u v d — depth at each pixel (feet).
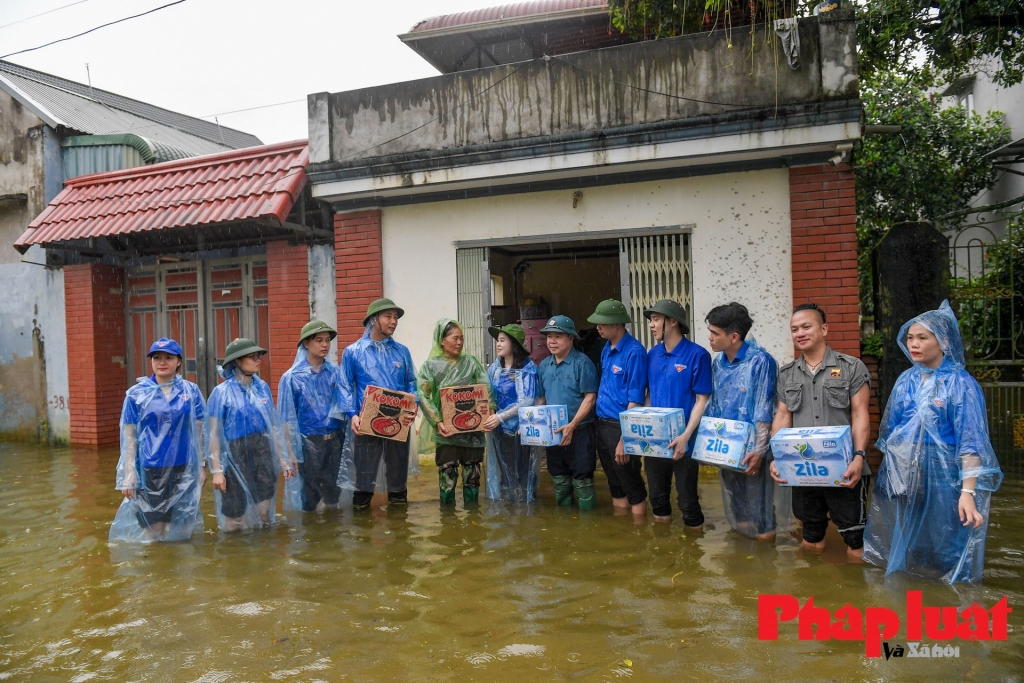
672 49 22.41
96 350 33.76
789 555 15.58
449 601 13.67
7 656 11.99
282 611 13.47
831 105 20.42
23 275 35.47
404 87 25.63
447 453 20.48
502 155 23.94
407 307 27.07
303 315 29.48
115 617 13.46
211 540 18.24
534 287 35.96
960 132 39.09
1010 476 21.89
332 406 20.71
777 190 22.54
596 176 24.36
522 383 20.53
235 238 31.58
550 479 23.70
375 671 11.03
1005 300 26.11
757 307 22.80
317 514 20.43
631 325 24.34
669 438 16.98
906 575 14.19
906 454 14.06
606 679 10.57
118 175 32.55
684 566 15.11
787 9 24.23
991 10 25.07
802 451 14.73
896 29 26.48
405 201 26.89
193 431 18.70
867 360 22.38
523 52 34.58
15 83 38.32
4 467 29.17
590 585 14.25
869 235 37.47
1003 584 13.67
